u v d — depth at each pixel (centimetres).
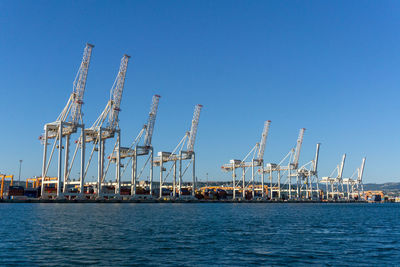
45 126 12494
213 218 6425
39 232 3856
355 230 4538
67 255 2539
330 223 5659
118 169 14350
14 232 3838
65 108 12638
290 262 2373
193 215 7244
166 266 2219
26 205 10731
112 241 3228
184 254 2609
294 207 14088
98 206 10694
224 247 2945
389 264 2348
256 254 2641
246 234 3903
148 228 4409
